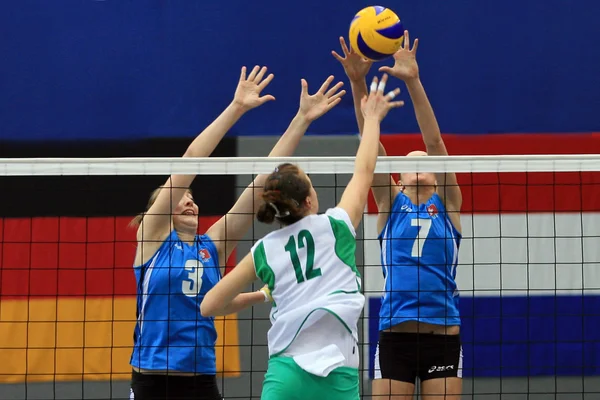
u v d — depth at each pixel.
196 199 11.75
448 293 8.88
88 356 11.48
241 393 11.46
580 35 12.08
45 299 11.55
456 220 9.07
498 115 12.00
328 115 11.92
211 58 11.91
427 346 8.80
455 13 12.01
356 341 5.95
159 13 11.89
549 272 11.85
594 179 11.96
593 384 11.70
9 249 11.61
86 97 11.83
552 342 11.75
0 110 11.75
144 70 11.86
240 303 6.39
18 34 11.80
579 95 12.07
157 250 7.82
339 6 11.95
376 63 11.99
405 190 9.28
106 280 11.65
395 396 8.75
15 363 11.39
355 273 5.90
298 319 5.66
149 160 7.78
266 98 7.83
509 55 12.03
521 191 11.89
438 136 8.55
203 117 11.89
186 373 7.72
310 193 5.96
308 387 5.62
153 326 7.75
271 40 11.95
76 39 11.84
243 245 11.70
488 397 11.67
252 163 7.81
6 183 11.66
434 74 11.97
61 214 11.69
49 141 11.77
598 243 11.91
